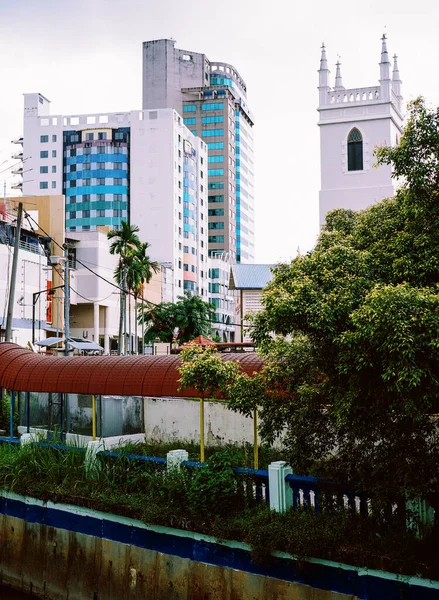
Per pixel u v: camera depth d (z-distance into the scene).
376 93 38.12
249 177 168.62
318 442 12.74
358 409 10.74
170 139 120.44
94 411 19.38
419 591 10.88
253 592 12.85
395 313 9.64
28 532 17.34
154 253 119.00
